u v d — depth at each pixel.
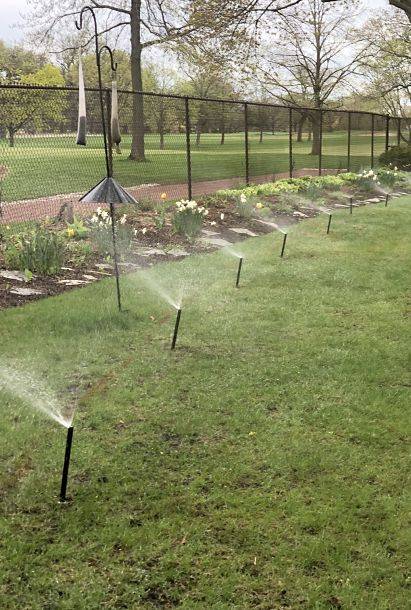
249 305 6.79
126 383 4.68
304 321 6.31
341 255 9.49
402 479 3.54
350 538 3.02
